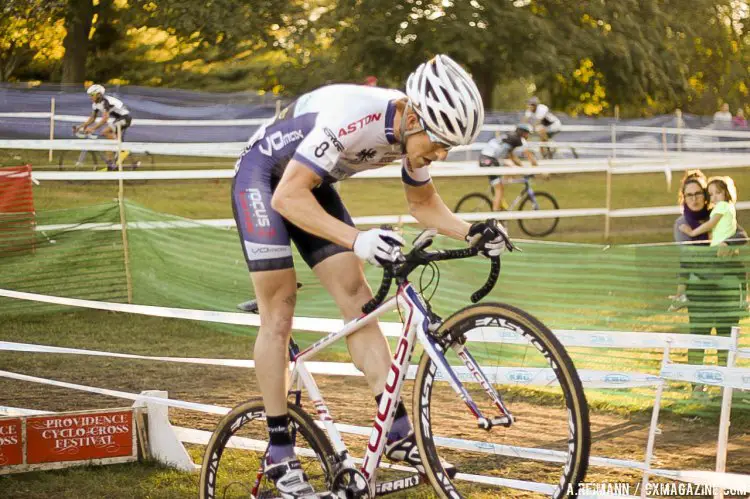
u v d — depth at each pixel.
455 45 22.38
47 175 11.23
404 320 2.90
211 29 24.42
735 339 3.69
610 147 18.22
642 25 24.91
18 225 8.29
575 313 6.11
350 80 24.41
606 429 4.96
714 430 4.91
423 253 2.78
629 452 4.54
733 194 6.03
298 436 3.39
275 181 3.18
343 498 3.05
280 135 3.08
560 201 15.69
